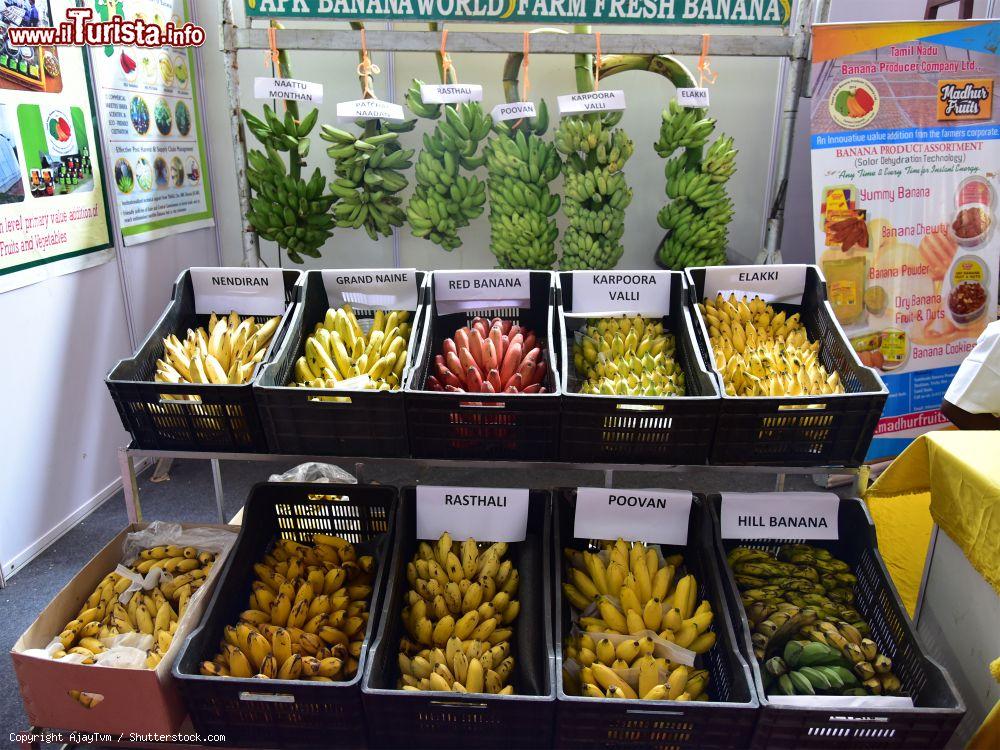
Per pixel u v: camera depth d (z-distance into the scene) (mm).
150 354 1861
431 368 1948
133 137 2988
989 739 1364
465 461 1671
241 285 2053
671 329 2086
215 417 1650
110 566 1876
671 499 1735
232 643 1582
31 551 2658
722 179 2861
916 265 2939
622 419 1585
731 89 3314
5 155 2355
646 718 1378
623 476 3320
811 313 2070
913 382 3061
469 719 1403
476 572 1739
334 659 1518
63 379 2756
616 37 2678
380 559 1738
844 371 1801
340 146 2830
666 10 2646
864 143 2811
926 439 1654
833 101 2762
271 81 2545
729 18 2668
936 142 2836
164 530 1923
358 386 1655
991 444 1598
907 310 2980
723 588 1631
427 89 2629
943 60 2746
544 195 2969
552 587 1641
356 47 2689
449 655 1520
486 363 1868
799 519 1736
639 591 1659
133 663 1535
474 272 2066
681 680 1438
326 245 3596
